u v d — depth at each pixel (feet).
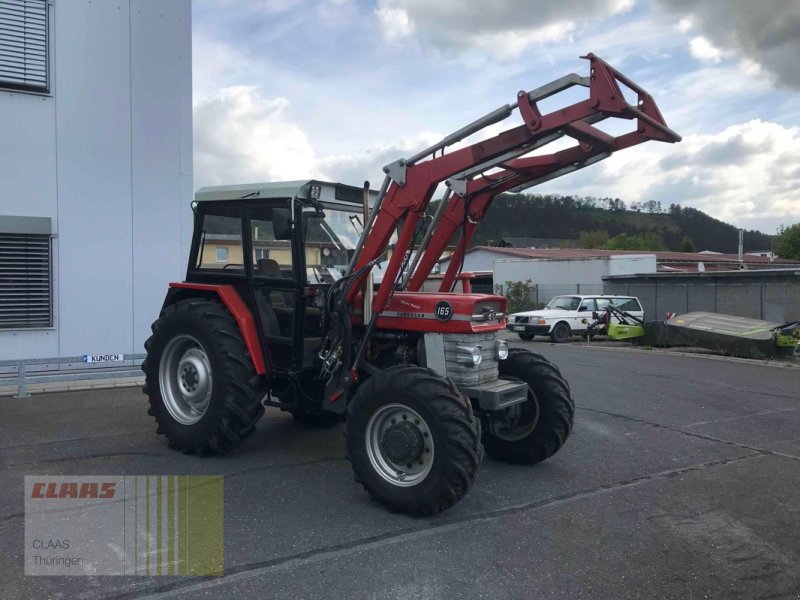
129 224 34.83
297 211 18.98
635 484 18.37
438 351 17.48
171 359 20.88
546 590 11.94
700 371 43.80
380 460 15.98
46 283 32.91
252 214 20.03
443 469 14.83
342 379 18.08
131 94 34.58
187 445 19.88
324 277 19.76
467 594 11.70
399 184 17.44
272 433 23.12
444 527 14.83
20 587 11.66
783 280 69.67
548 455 19.39
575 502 16.75
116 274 34.53
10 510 15.37
